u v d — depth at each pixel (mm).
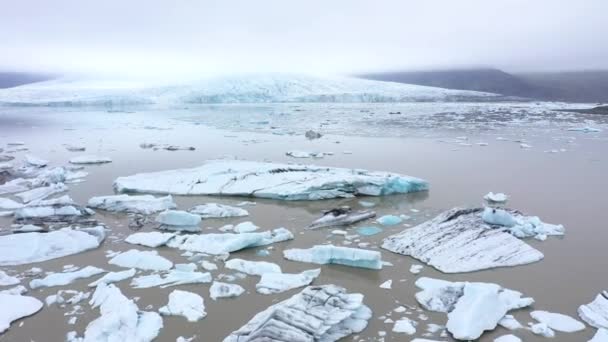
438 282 6922
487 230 8836
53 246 8398
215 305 6434
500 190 12625
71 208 10242
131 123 34344
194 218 9602
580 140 23188
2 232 9117
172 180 12969
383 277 7316
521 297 6543
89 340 5438
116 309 6090
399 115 40844
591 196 11891
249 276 7387
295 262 7949
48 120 37000
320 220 9859
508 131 27484
